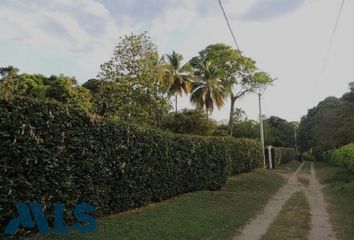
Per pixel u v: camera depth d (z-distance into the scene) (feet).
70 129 33.19
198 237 34.30
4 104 27.12
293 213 50.01
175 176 55.93
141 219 38.32
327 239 35.06
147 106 91.86
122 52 92.53
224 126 197.26
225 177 74.38
